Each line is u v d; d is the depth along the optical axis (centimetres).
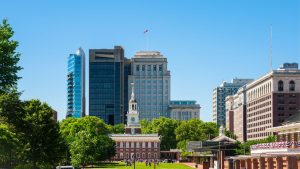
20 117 8319
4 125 7544
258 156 9656
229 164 12744
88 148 16212
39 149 10844
